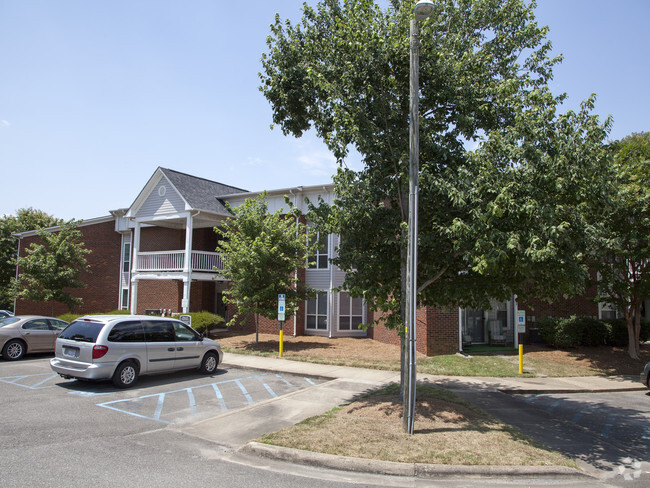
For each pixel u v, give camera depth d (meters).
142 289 24.80
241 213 17.52
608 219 13.84
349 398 9.30
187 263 20.45
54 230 25.91
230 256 16.95
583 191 6.46
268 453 5.98
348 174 7.77
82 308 25.58
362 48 7.56
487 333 17.36
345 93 8.03
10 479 4.88
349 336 19.95
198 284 23.27
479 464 5.57
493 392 10.73
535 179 6.52
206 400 9.16
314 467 5.65
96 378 9.56
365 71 7.77
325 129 9.08
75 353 9.86
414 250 6.62
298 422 7.43
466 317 17.30
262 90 9.52
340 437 6.47
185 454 5.99
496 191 6.42
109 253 26.84
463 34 9.09
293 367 13.08
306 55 9.01
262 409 8.36
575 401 10.31
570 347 16.80
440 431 6.87
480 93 7.93
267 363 13.72
